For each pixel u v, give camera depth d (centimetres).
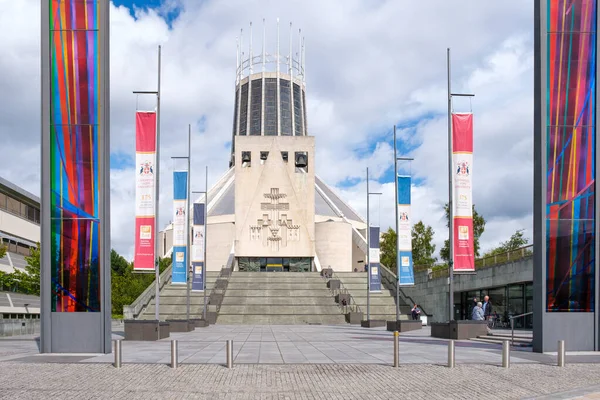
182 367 1736
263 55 15825
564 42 2175
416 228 7369
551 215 2156
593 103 2173
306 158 8562
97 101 2122
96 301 2109
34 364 1811
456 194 2694
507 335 2761
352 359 1956
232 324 5253
